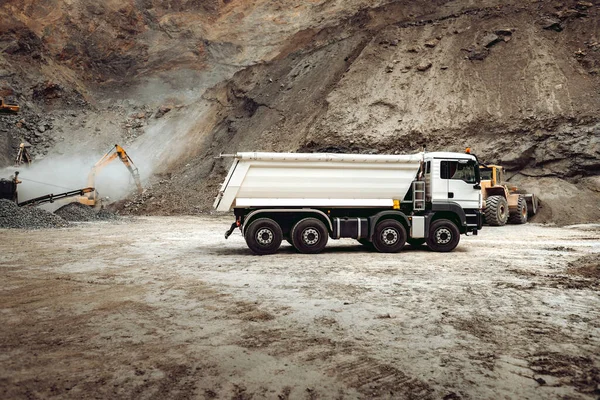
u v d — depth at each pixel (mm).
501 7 38906
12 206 22656
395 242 12766
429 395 3928
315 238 12438
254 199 12328
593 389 4027
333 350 4969
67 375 4285
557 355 4816
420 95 33719
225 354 4844
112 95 62562
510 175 26844
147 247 14188
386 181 12781
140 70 67188
